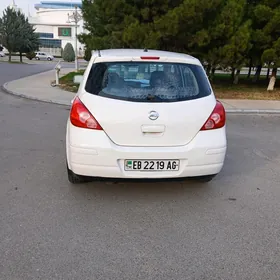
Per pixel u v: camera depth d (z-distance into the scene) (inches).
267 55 490.6
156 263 101.9
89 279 93.7
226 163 198.7
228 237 117.3
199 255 106.5
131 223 124.3
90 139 126.1
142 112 126.7
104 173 128.7
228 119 353.7
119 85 131.4
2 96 451.5
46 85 583.8
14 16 1622.8
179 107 130.0
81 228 119.4
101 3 490.9
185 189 156.9
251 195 153.7
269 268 101.3
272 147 240.5
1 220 122.3
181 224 125.2
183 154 129.7
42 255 103.3
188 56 152.3
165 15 444.1
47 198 141.6
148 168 129.3
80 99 130.9
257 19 518.0
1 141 226.4
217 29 458.6
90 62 140.1
